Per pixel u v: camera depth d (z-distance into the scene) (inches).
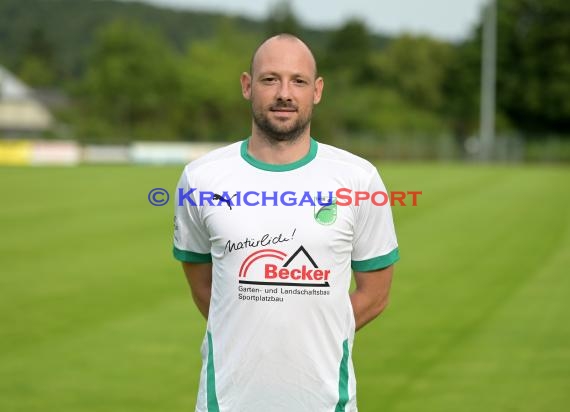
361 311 125.4
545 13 2486.5
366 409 217.0
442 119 2728.8
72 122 2500.0
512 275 419.5
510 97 2549.2
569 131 2573.8
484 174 1390.3
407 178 1241.4
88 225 620.4
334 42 3122.5
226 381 117.5
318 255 115.7
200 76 2554.1
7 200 824.3
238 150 121.0
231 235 116.8
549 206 802.2
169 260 460.1
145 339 287.9
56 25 5305.1
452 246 525.7
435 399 225.0
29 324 309.9
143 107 2527.1
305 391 116.4
